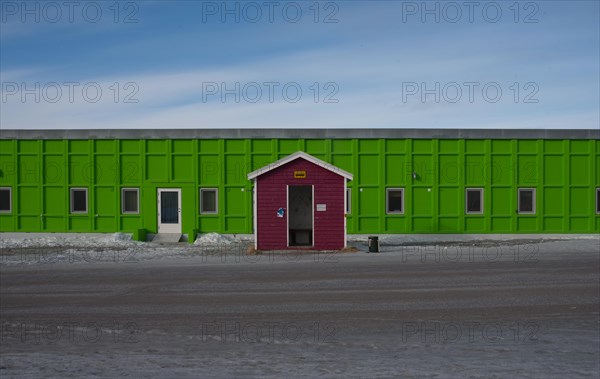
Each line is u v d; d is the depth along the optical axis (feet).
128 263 60.54
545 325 31.24
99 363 24.48
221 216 90.12
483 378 22.13
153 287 44.75
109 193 90.74
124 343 27.96
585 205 90.53
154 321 32.86
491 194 90.02
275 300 39.09
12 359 25.21
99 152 90.79
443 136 89.86
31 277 50.26
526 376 22.40
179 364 24.25
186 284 46.19
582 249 72.64
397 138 90.02
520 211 90.53
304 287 44.45
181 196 90.27
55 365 24.21
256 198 74.54
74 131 90.84
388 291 42.37
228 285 45.57
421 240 87.56
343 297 40.04
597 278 47.85
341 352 26.08
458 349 26.48
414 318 33.24
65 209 90.74
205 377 22.48
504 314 34.12
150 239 89.04
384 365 23.90
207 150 90.53
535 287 43.50
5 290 43.42
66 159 90.79
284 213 74.43
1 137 91.04
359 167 90.02
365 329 30.66
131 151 90.84
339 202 74.33
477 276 49.57
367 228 90.07
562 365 23.84
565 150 90.27
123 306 37.22
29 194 90.99
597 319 32.68
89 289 43.83
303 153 74.02
